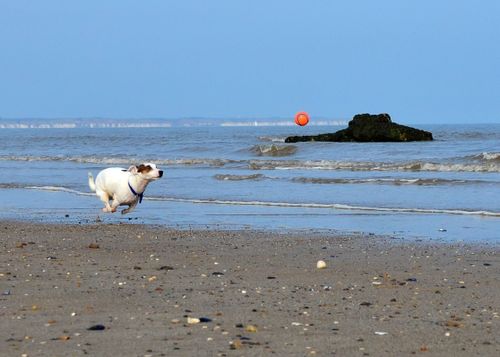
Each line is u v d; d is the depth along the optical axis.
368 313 7.37
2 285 8.80
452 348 6.11
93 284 8.88
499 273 9.66
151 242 12.70
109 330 6.63
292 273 9.76
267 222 15.40
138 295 8.23
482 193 19.67
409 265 10.38
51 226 14.87
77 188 22.78
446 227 14.30
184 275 9.55
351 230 14.11
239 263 10.58
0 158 41.53
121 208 18.19
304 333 6.55
